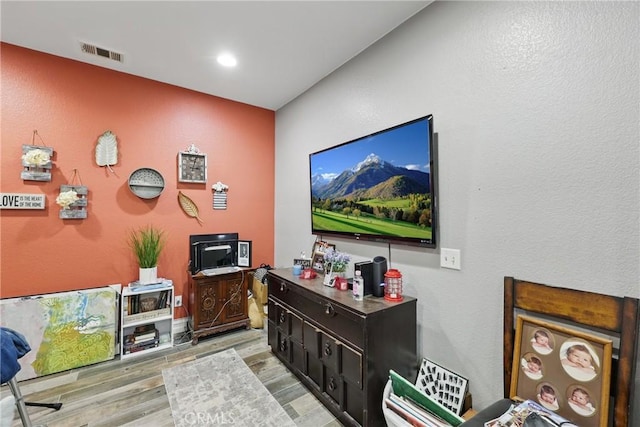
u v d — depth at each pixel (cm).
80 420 172
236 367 232
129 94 273
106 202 264
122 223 272
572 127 123
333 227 250
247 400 191
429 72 180
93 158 257
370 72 223
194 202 310
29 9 184
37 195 234
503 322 142
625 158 110
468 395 156
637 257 108
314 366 196
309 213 299
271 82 286
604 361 106
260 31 207
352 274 238
